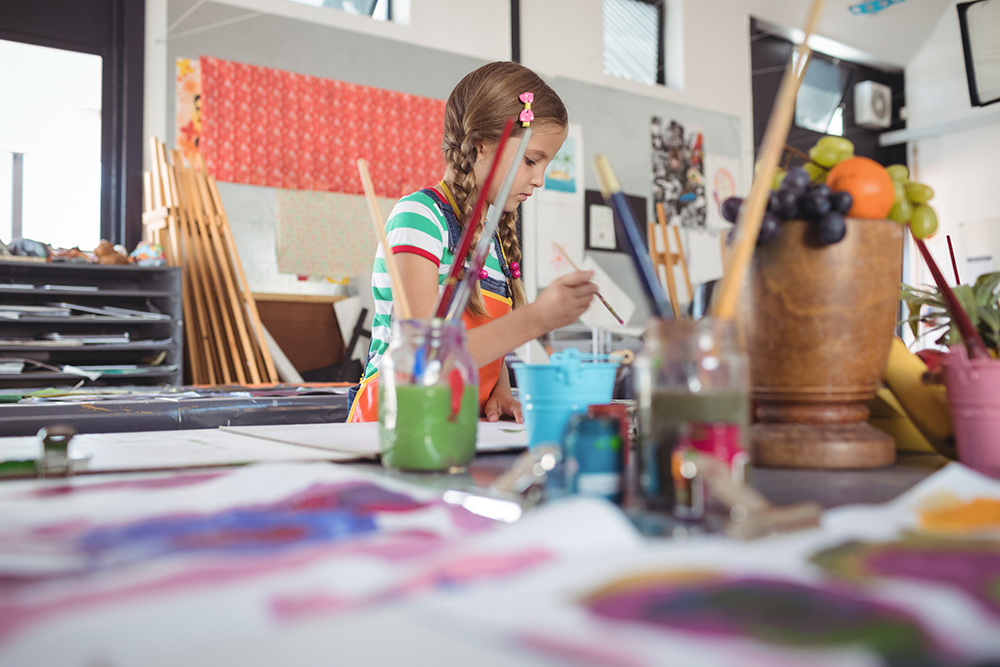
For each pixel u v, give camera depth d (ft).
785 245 2.26
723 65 20.98
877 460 2.22
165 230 13.19
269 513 1.48
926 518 1.38
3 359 10.77
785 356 2.28
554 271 17.84
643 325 18.99
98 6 13.55
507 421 4.25
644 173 19.44
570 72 18.42
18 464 1.99
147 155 13.58
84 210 13.53
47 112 13.32
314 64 15.08
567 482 1.68
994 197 22.25
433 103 16.29
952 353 2.09
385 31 15.89
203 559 1.15
